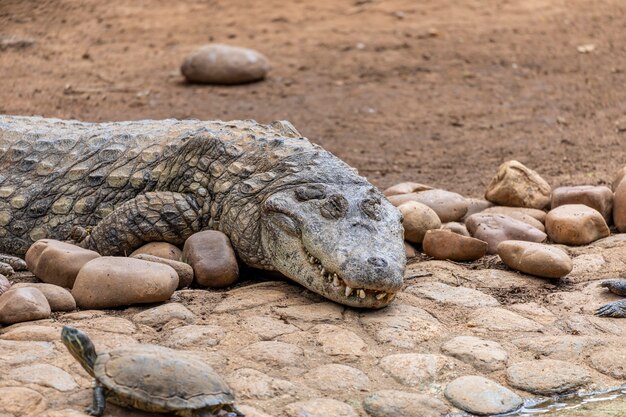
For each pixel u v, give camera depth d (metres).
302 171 12.24
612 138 20.61
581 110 23.20
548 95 24.59
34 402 8.55
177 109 22.52
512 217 14.71
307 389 9.41
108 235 12.68
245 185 12.44
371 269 10.84
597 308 11.80
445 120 22.66
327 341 10.39
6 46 26.86
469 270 13.09
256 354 9.95
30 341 9.88
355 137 21.23
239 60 25.05
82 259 11.66
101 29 29.80
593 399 9.77
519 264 12.88
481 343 10.59
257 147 12.89
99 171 13.46
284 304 11.43
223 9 33.09
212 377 8.45
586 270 13.13
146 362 8.31
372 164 19.33
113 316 10.84
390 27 30.94
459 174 18.58
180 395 8.18
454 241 13.38
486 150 20.30
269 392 9.23
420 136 21.44
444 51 28.48
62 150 13.88
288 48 28.70
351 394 9.44
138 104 22.75
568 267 12.59
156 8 32.81
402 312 11.34
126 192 13.27
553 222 14.34
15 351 9.60
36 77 24.47
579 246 14.16
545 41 29.53
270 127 14.09
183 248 12.48
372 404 9.22
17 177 13.84
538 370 10.13
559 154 19.62
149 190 13.18
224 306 11.26
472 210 15.48
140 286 11.01
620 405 9.64
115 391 8.12
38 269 11.71
